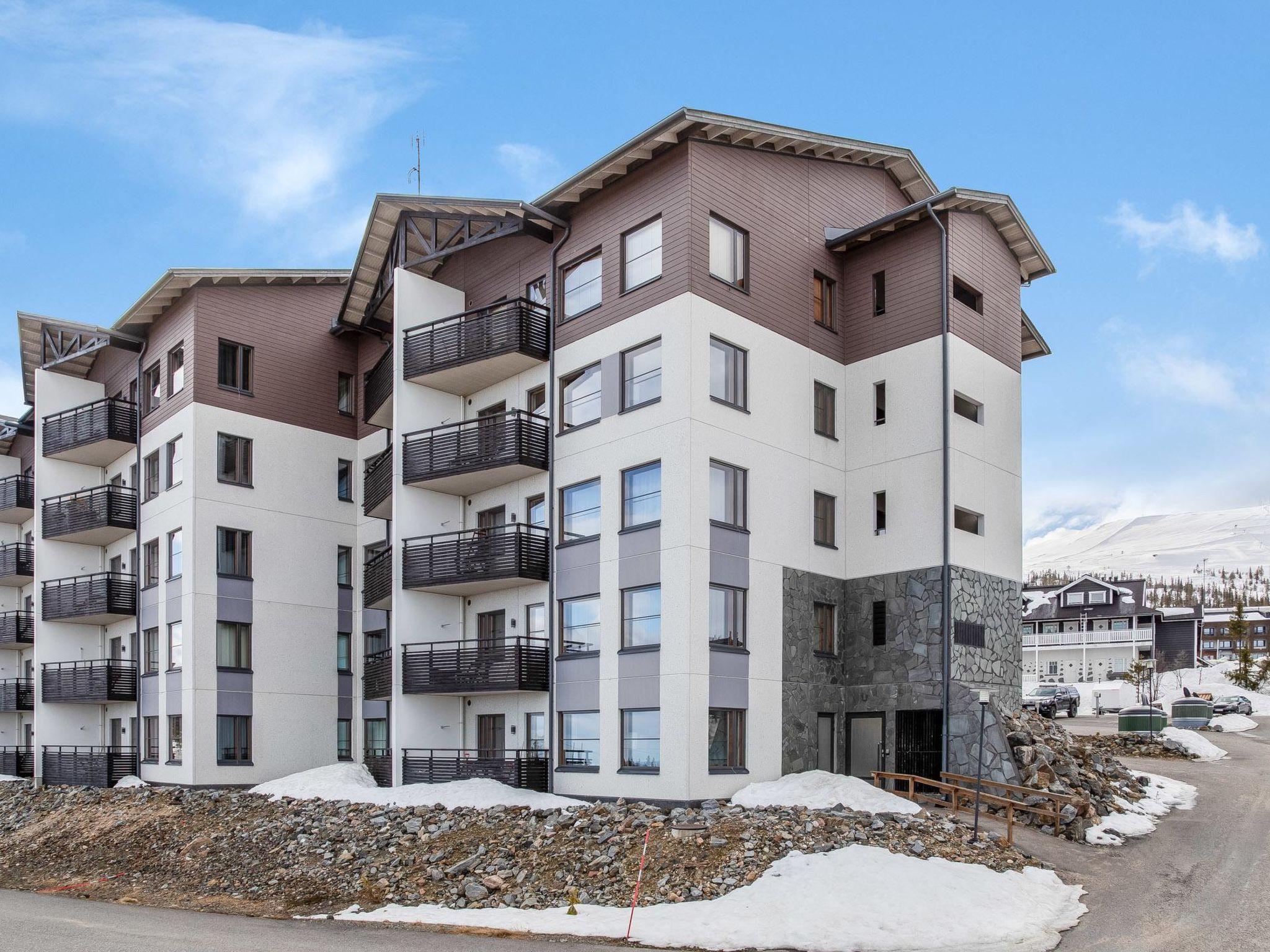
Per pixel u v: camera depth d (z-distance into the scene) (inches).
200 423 1247.5
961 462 1018.7
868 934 574.2
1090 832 826.2
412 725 1066.7
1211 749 1333.7
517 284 1115.9
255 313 1315.2
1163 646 3467.0
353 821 908.0
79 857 981.8
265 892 783.7
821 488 1047.6
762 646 954.7
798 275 1053.2
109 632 1487.5
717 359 951.0
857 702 1030.4
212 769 1203.9
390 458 1157.1
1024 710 1066.1
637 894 671.8
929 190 1206.9
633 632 931.3
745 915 611.2
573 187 1014.4
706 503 912.9
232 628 1250.6
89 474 1536.7
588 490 997.2
